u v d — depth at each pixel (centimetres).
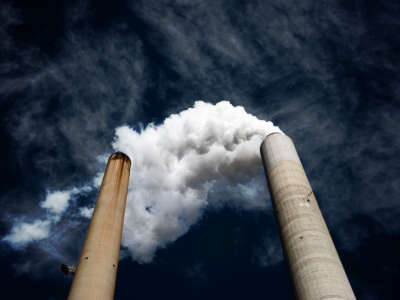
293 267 2284
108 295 2278
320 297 2052
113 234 2603
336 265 2222
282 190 2717
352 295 2095
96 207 2772
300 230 2403
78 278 2300
